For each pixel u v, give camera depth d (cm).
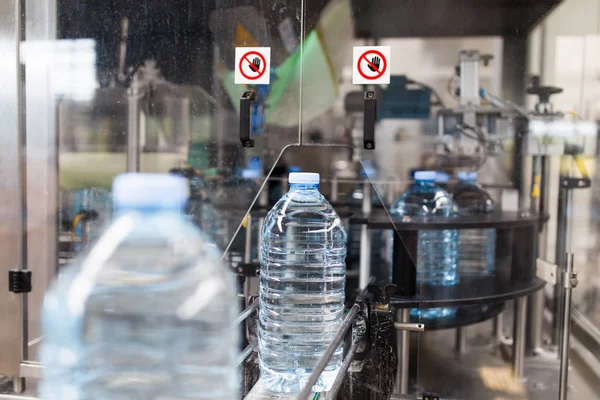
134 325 110
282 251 111
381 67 112
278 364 93
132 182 114
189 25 117
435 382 167
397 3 155
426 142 166
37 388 112
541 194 162
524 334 162
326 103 125
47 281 119
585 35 156
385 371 98
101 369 106
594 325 158
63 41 121
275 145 116
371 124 109
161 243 115
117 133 124
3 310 115
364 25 157
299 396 63
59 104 122
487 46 160
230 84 117
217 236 119
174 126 121
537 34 158
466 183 165
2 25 114
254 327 101
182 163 121
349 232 142
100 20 120
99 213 124
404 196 165
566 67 158
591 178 158
